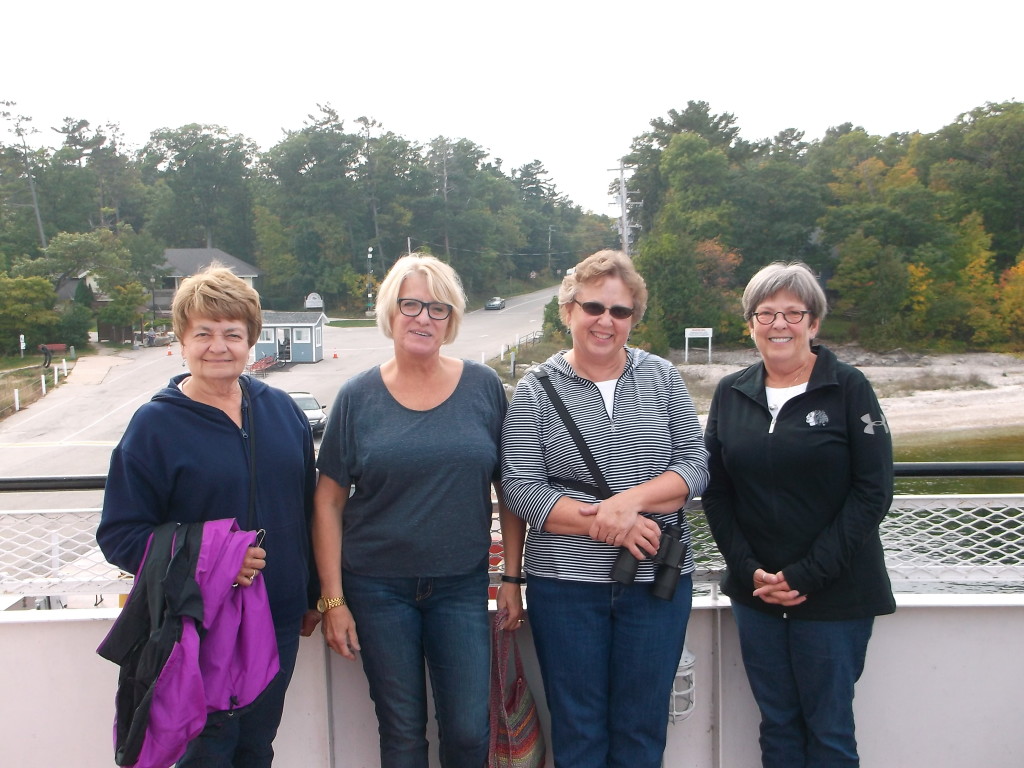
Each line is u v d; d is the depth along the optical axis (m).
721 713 2.53
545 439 2.20
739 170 67.81
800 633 2.18
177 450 1.91
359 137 85.12
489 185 97.56
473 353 53.12
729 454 2.25
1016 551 2.78
